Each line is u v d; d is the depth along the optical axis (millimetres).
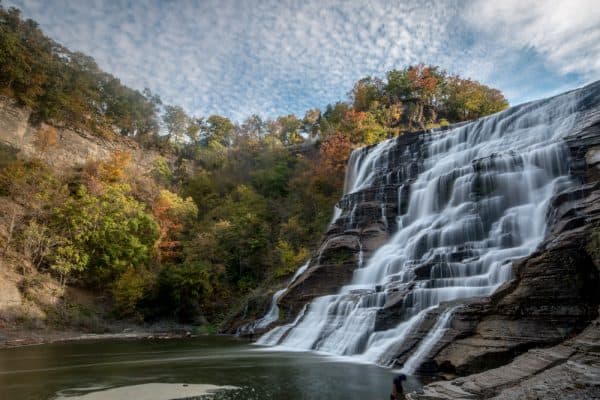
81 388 12641
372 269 29922
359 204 37125
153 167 66062
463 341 14344
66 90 55469
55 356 20250
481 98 66500
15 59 47719
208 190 66375
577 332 12469
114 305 38312
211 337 31094
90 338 29562
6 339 26547
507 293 14641
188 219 55031
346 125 59875
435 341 15273
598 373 9469
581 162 23547
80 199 41000
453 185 31500
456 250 24500
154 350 22594
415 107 66500
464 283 19297
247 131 94125
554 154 25344
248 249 45906
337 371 15250
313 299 27859
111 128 64188
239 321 35594
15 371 15844
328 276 30938
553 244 14312
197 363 17562
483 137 37625
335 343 21312
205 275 39938
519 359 11906
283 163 66812
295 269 37969
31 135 49219
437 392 10086
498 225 25609
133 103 71062
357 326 20875
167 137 77625
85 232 38938
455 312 15500
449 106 69188
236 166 71250
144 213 45938
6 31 48781
